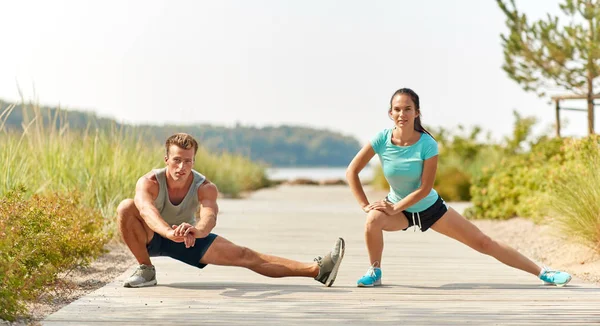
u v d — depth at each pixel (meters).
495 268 8.45
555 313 5.86
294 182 41.31
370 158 7.24
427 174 6.93
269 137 95.38
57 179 11.56
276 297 6.50
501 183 15.59
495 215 15.28
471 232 7.20
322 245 10.90
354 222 14.85
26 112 11.45
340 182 41.62
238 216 16.33
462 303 6.27
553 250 10.11
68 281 7.32
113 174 12.02
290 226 13.91
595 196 9.17
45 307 6.15
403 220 7.21
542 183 14.45
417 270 8.27
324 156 98.00
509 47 17.50
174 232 6.31
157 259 8.95
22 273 5.93
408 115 6.93
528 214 14.37
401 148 7.02
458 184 23.14
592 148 12.07
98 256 9.04
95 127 13.23
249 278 7.58
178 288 6.95
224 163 27.25
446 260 9.18
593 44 16.00
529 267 7.19
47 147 11.76
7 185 9.49
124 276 7.60
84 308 5.98
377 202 7.14
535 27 17.06
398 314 5.82
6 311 5.52
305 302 6.28
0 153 10.04
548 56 17.03
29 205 7.18
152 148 15.30
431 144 6.95
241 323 5.49
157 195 6.66
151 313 5.80
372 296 6.59
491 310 5.97
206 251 6.88
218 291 6.80
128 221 6.79
